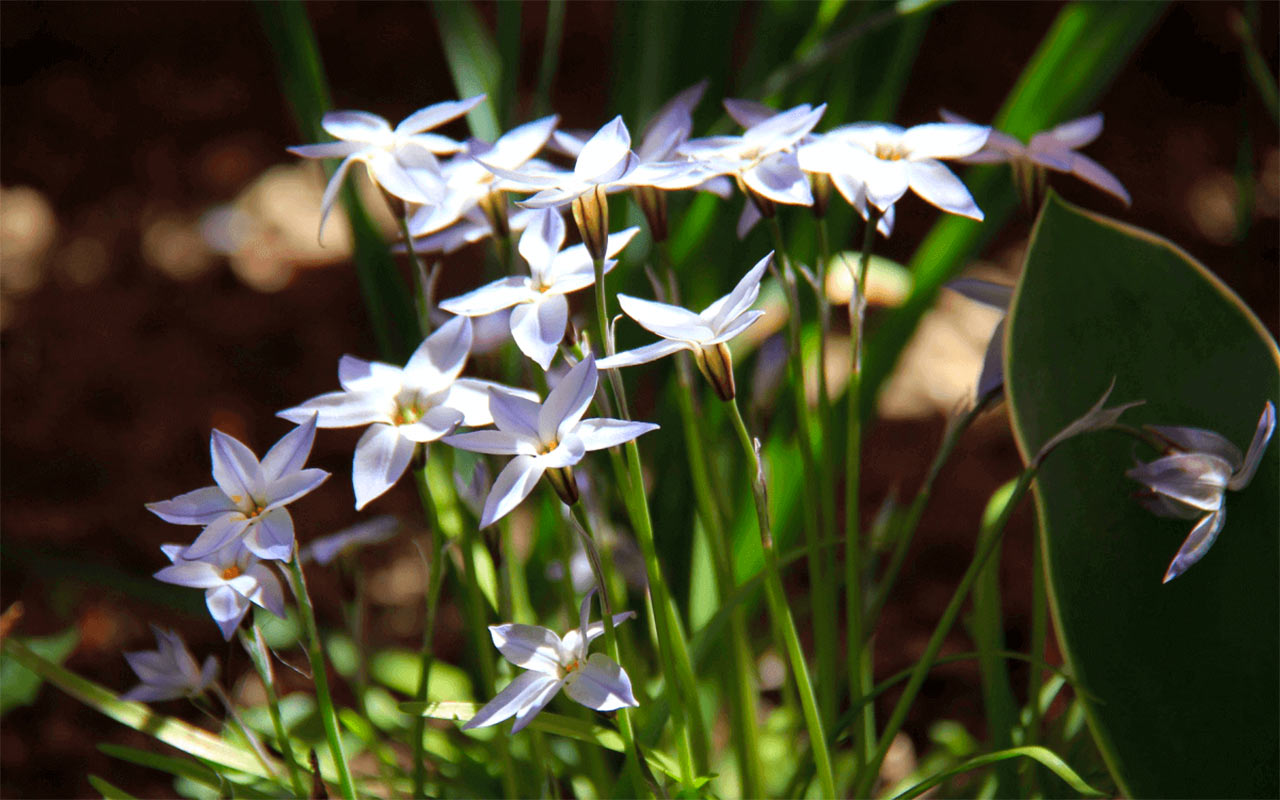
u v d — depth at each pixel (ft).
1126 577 2.40
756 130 2.40
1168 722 2.38
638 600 3.16
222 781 2.46
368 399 2.30
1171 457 2.33
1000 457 4.75
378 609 4.05
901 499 4.50
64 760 3.42
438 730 2.87
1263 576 2.38
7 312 5.71
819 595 2.57
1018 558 4.20
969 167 4.31
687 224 2.91
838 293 3.63
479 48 3.37
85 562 3.49
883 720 3.58
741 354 3.22
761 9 3.29
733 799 2.80
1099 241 2.43
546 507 2.91
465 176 2.44
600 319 2.31
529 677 2.28
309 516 4.56
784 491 2.90
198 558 2.24
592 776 2.69
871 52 3.24
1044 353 2.42
